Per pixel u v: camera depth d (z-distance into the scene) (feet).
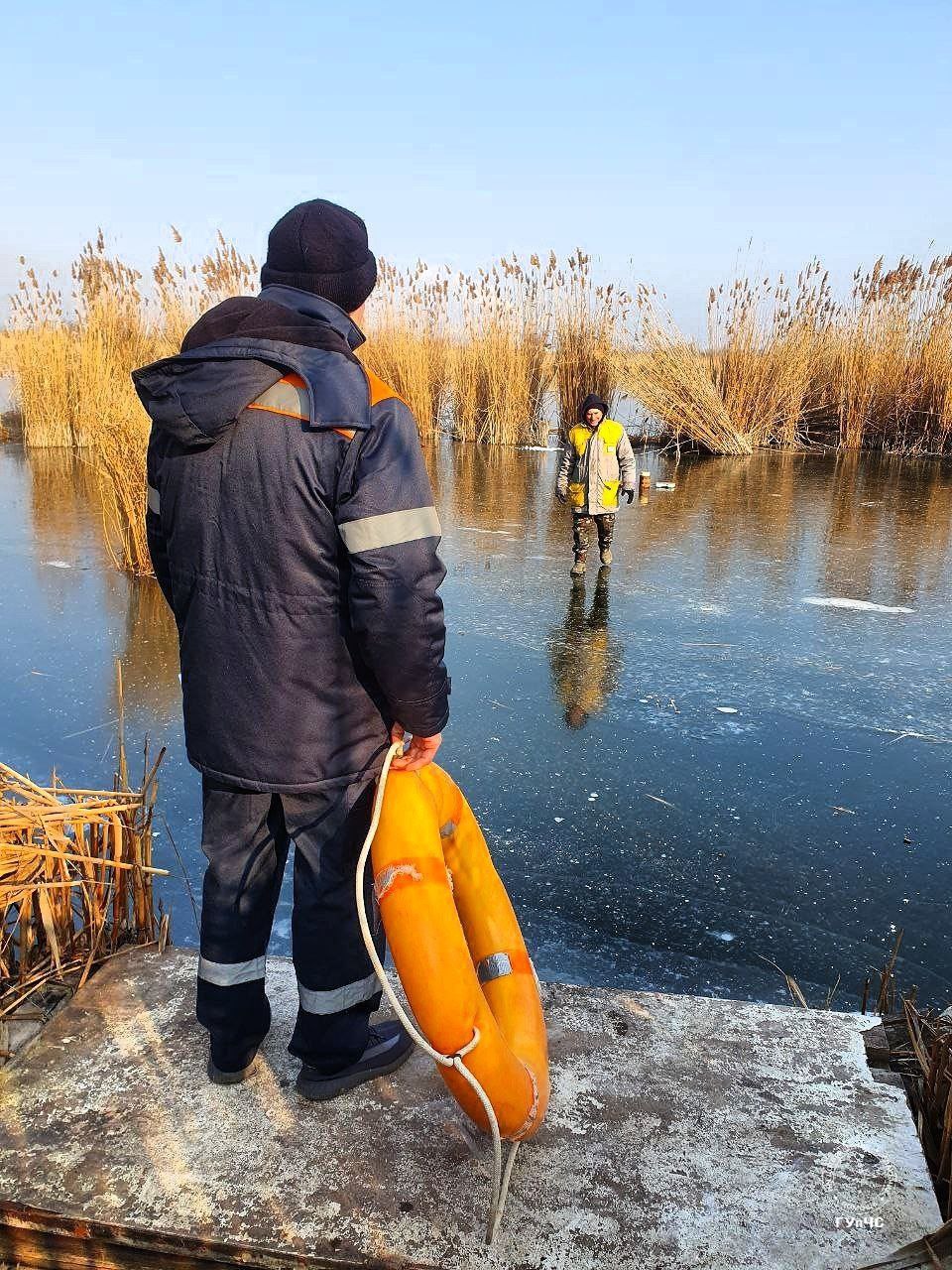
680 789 14.61
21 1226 6.13
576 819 13.65
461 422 64.34
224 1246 5.82
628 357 58.85
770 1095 7.09
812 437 63.77
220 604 6.08
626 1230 5.93
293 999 8.19
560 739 16.43
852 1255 5.80
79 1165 6.37
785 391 59.82
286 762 6.19
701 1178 6.32
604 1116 6.84
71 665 20.03
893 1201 6.17
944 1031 7.18
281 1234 5.86
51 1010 8.02
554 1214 6.03
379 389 5.84
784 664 20.53
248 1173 6.32
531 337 62.34
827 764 15.53
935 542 33.68
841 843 13.05
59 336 57.36
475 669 20.10
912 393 58.29
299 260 6.16
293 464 5.69
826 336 60.18
